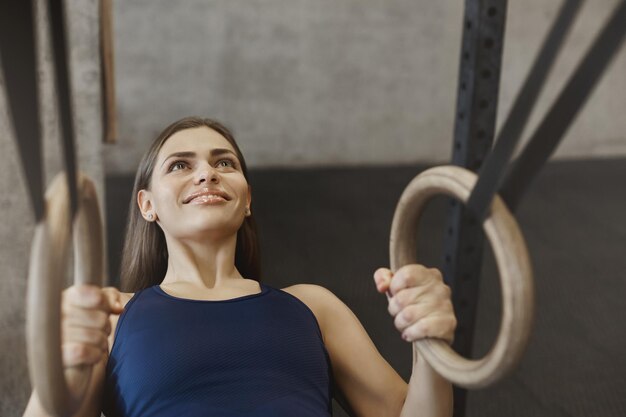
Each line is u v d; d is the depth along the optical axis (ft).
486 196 3.51
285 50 20.77
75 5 8.67
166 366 5.15
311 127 21.26
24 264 8.22
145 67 20.07
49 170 8.41
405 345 10.93
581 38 21.26
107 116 9.11
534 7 21.52
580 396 9.95
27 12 2.72
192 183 5.97
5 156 8.03
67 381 4.23
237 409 5.09
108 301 4.40
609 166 21.02
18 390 8.27
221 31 20.34
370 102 21.44
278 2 20.49
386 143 21.68
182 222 5.89
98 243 4.46
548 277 13.76
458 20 21.45
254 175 19.95
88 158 8.95
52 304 3.64
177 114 20.42
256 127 21.01
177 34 20.13
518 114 3.01
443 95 21.75
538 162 3.24
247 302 5.54
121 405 5.19
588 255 14.88
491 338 11.42
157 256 6.34
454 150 6.73
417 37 21.35
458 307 6.99
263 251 14.52
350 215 16.87
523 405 9.69
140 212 6.31
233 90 20.70
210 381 5.16
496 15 6.41
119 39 19.85
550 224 16.47
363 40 21.11
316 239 15.25
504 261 3.55
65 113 2.90
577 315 12.28
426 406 5.09
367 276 13.51
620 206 17.76
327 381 5.56
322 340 5.74
